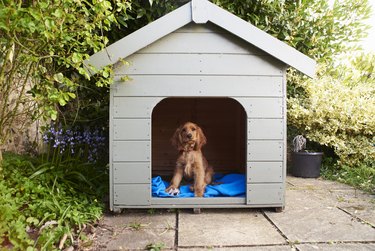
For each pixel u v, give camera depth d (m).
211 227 2.32
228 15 2.46
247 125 2.61
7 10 1.67
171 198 2.62
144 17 3.67
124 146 2.57
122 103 2.55
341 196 3.19
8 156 2.88
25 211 2.20
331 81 4.90
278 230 2.26
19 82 2.82
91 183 2.99
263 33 2.48
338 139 4.29
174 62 2.55
